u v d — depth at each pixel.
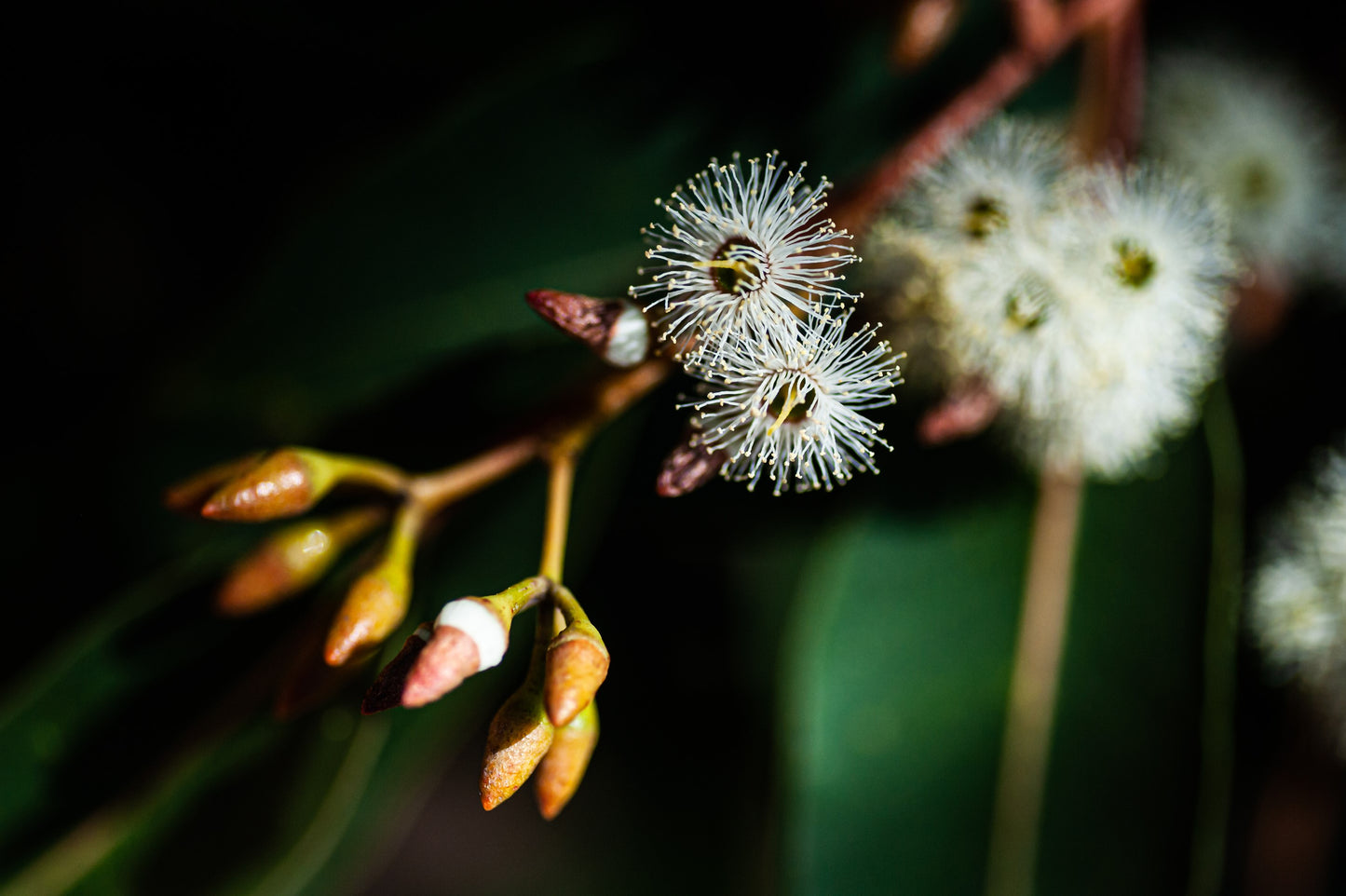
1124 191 0.23
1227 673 0.23
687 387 0.23
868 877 0.23
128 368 0.24
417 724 0.23
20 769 0.23
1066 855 0.23
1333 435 0.25
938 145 0.22
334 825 0.23
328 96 0.24
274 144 0.24
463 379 0.24
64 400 0.24
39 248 0.24
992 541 0.24
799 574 0.26
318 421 0.24
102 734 0.23
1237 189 0.25
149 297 0.24
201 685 0.23
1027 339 0.22
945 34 0.22
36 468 0.24
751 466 0.20
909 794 0.23
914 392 0.23
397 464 0.24
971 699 0.24
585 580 0.26
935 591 0.24
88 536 0.24
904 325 0.22
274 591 0.21
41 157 0.24
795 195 0.21
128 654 0.23
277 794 0.23
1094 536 0.24
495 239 0.24
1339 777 0.25
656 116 0.24
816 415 0.20
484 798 0.19
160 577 0.23
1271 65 0.25
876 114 0.24
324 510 0.23
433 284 0.24
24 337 0.24
